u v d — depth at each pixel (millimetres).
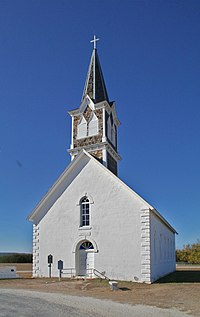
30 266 44250
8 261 55219
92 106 30062
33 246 26125
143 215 22922
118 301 14547
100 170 25266
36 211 26734
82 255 24609
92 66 33156
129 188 23766
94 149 28938
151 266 22469
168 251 33406
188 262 64375
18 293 16594
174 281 23156
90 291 17594
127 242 23016
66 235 25281
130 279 22312
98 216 24438
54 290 17859
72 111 30656
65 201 26047
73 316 11227
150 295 16281
